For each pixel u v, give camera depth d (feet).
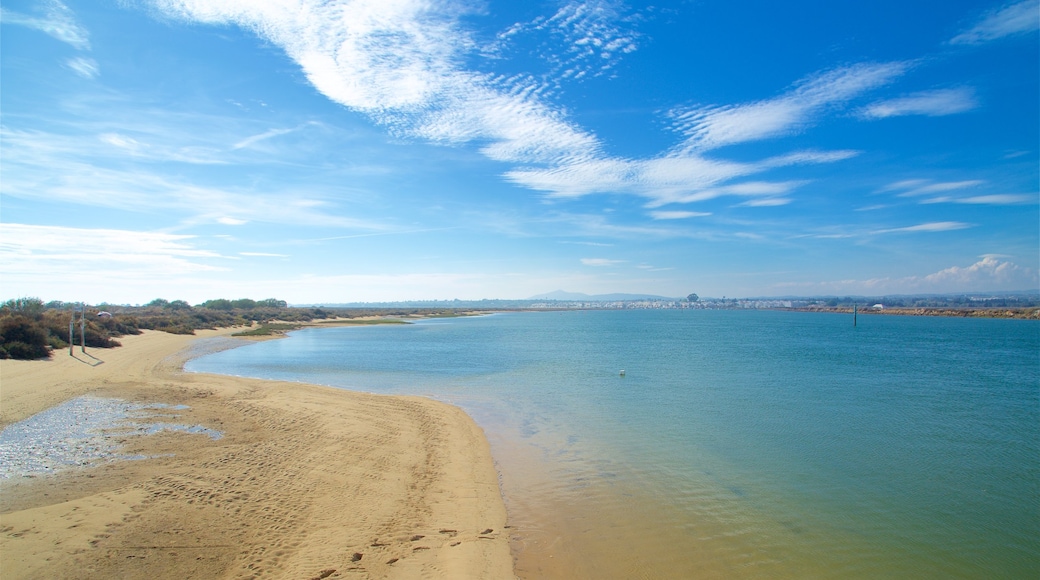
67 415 55.47
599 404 70.64
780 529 32.81
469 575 25.26
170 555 25.17
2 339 94.84
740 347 173.27
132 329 171.53
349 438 48.73
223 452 42.98
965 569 28.45
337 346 171.42
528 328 317.01
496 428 56.39
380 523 30.63
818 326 347.56
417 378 95.09
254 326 280.92
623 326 353.10
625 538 30.99
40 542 25.94
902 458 47.75
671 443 51.49
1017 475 43.47
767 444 51.72
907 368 115.75
